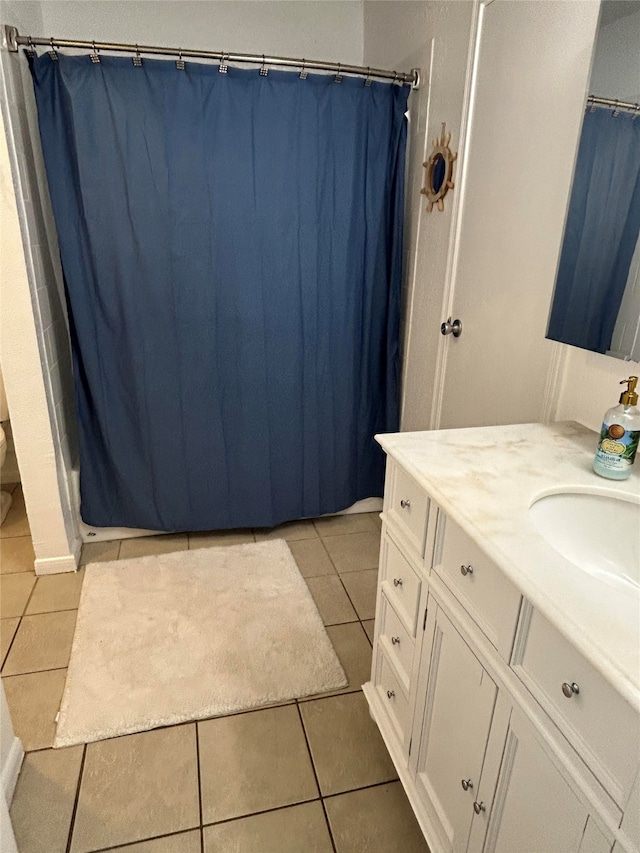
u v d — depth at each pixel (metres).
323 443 2.40
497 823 0.93
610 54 1.15
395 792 1.37
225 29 2.41
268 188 1.99
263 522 2.42
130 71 1.79
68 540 2.16
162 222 1.95
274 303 2.12
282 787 1.38
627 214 1.15
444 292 1.93
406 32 2.10
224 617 1.94
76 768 1.41
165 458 2.25
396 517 1.30
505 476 1.08
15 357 1.88
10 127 1.69
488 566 0.90
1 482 2.89
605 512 1.04
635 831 0.62
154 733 1.51
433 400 2.07
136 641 1.82
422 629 1.18
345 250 2.15
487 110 1.61
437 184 1.95
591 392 1.32
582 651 0.65
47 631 1.87
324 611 2.00
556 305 1.37
